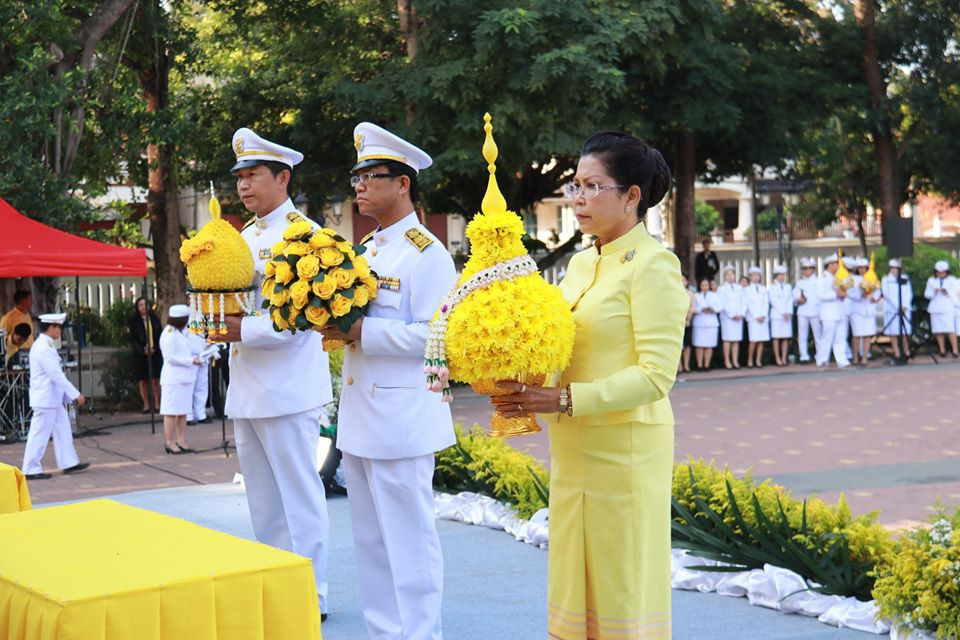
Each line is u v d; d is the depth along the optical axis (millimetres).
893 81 26828
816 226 31641
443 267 4930
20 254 13992
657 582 3709
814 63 24125
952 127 26797
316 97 19312
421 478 5031
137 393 18047
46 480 11633
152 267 25250
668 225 31609
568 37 16500
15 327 15477
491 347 3467
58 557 3330
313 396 5805
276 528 6012
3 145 14977
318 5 19859
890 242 21297
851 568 6039
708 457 12141
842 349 21344
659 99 20281
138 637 2959
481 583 6656
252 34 20750
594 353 3643
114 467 12344
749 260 30609
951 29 25422
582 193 3674
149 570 3146
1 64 15695
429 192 19109
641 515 3646
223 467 12031
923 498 9695
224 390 16422
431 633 5031
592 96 16875
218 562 3221
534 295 3529
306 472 5824
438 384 3619
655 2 17344
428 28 16953
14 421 15367
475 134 16609
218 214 5516
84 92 16500
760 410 15766
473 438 9156
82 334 19844
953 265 23141
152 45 18719
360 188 5016
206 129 20328
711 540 6613
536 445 12695
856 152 28922
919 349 23344
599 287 3684
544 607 6129
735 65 19984
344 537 7902
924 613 5188
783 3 23656
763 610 6062
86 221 17078
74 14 17078
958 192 28984
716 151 23359
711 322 21188
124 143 18281
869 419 14609
